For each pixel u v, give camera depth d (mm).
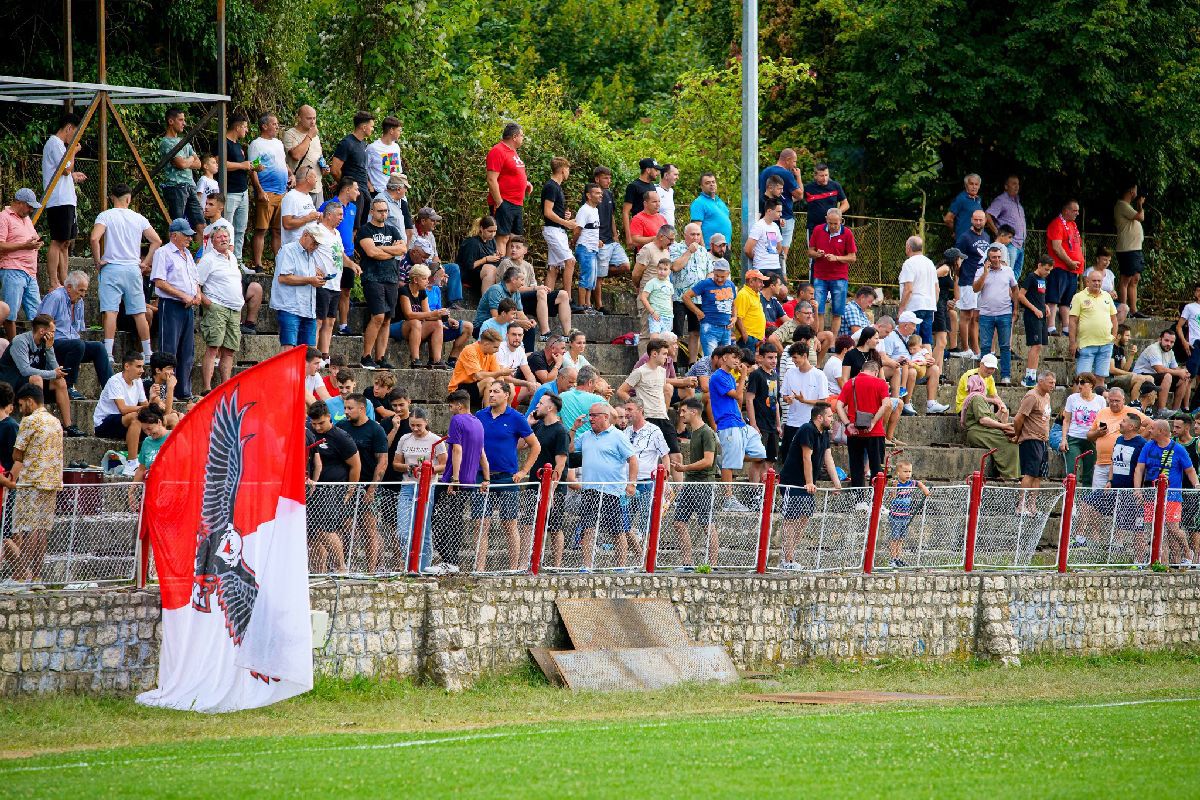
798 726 51094
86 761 43281
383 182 85750
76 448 66750
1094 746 46562
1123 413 86562
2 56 96125
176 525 53094
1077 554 79438
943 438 91375
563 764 42469
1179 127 123625
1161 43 123250
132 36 98312
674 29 166250
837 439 83688
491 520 62500
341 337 81625
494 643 61594
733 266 122375
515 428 64625
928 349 92938
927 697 63031
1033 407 86375
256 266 85688
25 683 51188
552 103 129125
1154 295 131750
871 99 125125
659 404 75562
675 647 64312
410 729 51094
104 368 70312
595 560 65312
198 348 80312
